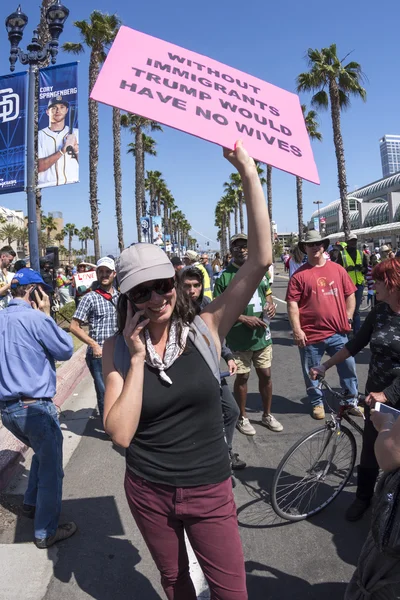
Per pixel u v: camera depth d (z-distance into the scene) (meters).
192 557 3.02
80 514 3.57
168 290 1.79
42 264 9.53
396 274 3.01
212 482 1.87
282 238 86.69
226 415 3.93
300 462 3.42
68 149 7.58
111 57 1.86
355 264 9.59
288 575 2.82
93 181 24.36
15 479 4.11
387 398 2.87
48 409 3.12
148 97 1.82
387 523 1.86
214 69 2.04
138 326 1.76
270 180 45.00
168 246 40.47
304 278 5.07
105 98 1.77
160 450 1.87
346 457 3.61
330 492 3.54
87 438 5.09
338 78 22.23
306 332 5.15
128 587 2.76
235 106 1.96
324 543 3.12
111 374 1.90
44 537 3.11
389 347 3.05
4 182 7.70
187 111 1.85
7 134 7.59
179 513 1.86
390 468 1.80
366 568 2.01
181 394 1.84
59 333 3.14
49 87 7.60
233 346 4.75
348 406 3.43
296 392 6.41
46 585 2.78
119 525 3.41
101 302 4.94
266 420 5.06
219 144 1.85
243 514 3.47
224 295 2.01
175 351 1.86
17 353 3.05
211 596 1.90
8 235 61.03
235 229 72.75
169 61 1.96
